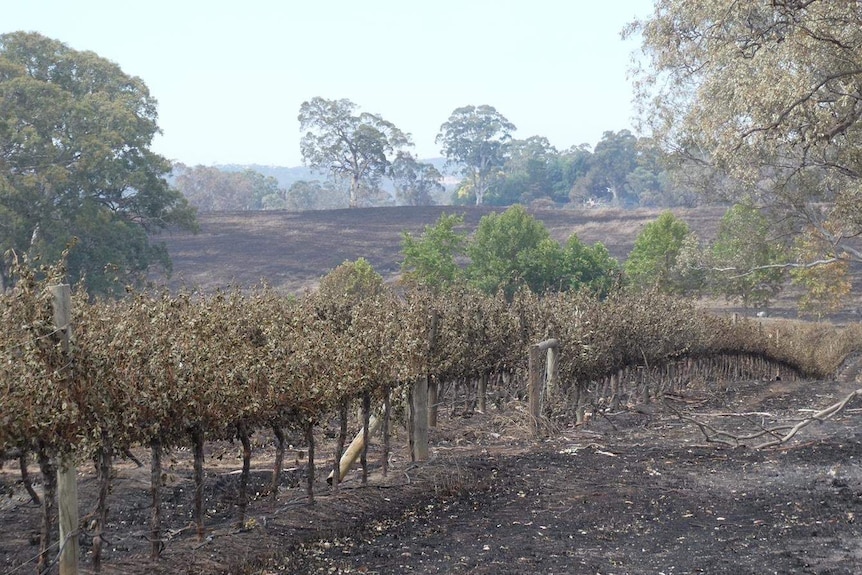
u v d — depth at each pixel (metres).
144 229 66.69
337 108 139.88
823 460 13.11
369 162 144.12
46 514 6.36
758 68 23.38
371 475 11.07
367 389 10.03
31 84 56.03
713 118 27.39
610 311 18.84
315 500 9.41
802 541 8.41
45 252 51.22
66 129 58.25
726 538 8.58
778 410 20.34
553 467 12.23
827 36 20.77
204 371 7.09
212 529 8.09
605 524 9.18
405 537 8.51
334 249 90.94
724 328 26.28
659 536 8.67
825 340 35.53
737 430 16.56
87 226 53.12
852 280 70.31
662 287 45.09
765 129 22.44
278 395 8.12
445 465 11.76
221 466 11.28
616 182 175.25
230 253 87.44
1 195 50.75
